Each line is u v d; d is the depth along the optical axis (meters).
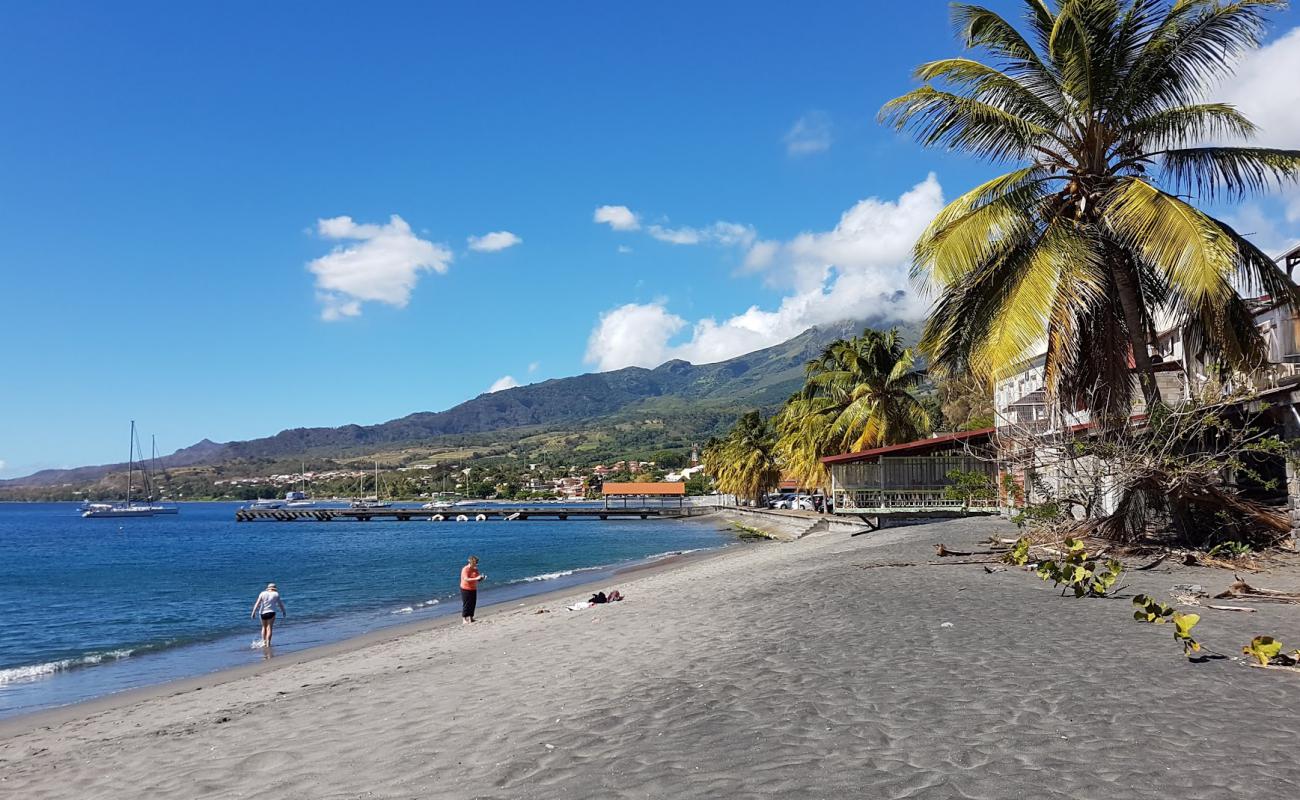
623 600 19.20
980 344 18.12
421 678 10.93
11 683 16.70
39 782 7.81
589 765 6.07
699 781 5.50
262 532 109.31
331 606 29.20
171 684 15.33
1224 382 16.84
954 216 17.72
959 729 6.19
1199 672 7.58
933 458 34.84
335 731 8.27
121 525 141.75
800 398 62.47
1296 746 5.55
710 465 129.88
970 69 17.45
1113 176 17.36
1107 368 17.45
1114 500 20.06
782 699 7.41
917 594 13.35
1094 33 16.58
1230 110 16.45
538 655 11.62
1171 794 4.81
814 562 21.97
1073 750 5.61
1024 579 14.58
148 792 6.89
